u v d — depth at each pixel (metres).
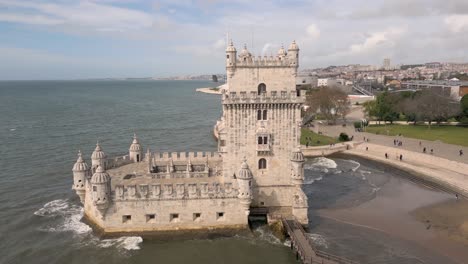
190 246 56.22
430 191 83.44
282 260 53.03
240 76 60.97
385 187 86.56
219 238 58.22
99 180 54.88
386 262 52.28
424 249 56.09
